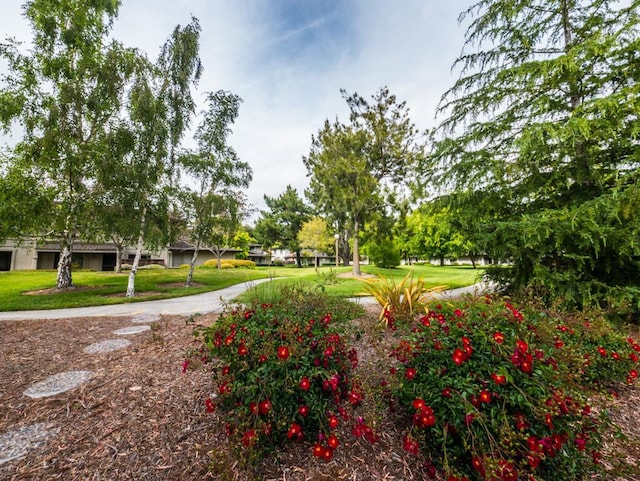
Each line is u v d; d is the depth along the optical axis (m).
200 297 9.41
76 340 4.34
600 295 4.49
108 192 9.06
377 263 20.17
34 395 2.67
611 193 4.40
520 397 1.53
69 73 9.44
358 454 1.84
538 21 5.80
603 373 2.64
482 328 1.89
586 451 1.62
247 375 1.87
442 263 29.88
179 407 2.40
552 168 5.38
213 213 11.30
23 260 21.83
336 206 13.34
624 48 4.58
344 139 13.00
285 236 34.47
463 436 1.56
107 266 25.69
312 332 2.21
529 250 5.04
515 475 1.37
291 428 1.75
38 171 9.01
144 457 1.84
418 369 1.95
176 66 9.91
